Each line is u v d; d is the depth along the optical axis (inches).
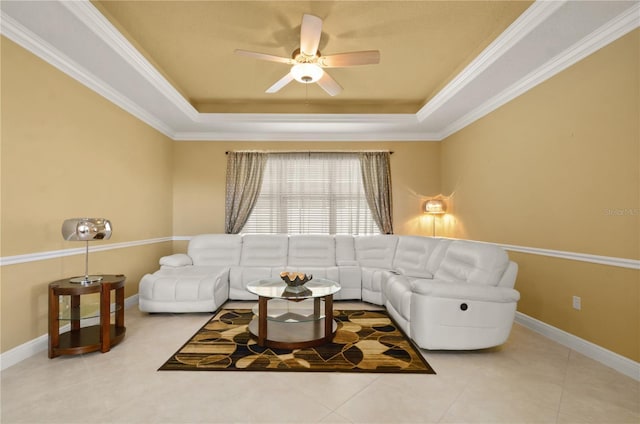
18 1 84.0
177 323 132.8
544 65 118.0
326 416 70.8
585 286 104.7
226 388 82.1
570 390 82.0
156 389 81.6
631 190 90.7
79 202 123.4
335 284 128.6
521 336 120.4
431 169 210.4
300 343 106.0
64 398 77.5
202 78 152.9
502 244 147.1
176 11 102.7
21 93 98.9
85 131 126.3
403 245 177.0
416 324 104.4
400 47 124.3
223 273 160.4
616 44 94.3
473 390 81.7
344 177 211.6
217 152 210.4
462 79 134.0
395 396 78.8
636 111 89.4
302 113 185.9
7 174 95.1
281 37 117.4
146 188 173.8
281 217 211.2
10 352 94.5
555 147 116.8
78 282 103.9
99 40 102.8
